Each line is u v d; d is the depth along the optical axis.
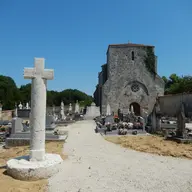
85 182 6.01
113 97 41.75
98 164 8.07
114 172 6.98
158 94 42.12
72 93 94.81
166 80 70.81
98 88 49.88
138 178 6.39
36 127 6.87
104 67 48.56
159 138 15.60
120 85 42.16
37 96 6.94
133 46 43.00
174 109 30.86
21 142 13.78
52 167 6.46
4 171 6.82
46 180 6.13
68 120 31.62
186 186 5.79
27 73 6.94
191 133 16.34
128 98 41.94
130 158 9.18
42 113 6.97
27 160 6.87
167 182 6.07
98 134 18.41
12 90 71.31
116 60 42.78
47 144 13.41
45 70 7.04
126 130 18.28
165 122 25.83
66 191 5.41
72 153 10.34
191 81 53.59
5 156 10.18
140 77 42.44
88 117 37.31
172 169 7.45
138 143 13.28
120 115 36.72
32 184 5.84
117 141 14.36
